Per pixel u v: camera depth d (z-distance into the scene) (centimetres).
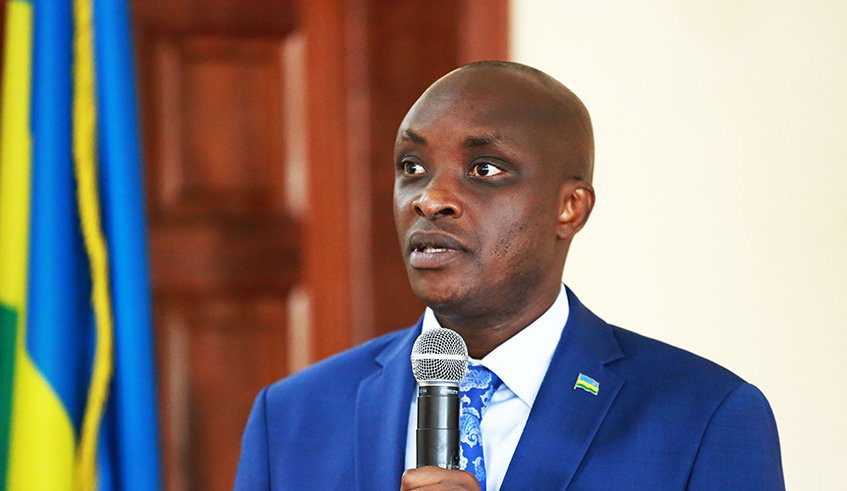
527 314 350
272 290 759
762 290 663
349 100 754
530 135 332
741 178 669
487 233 326
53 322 571
